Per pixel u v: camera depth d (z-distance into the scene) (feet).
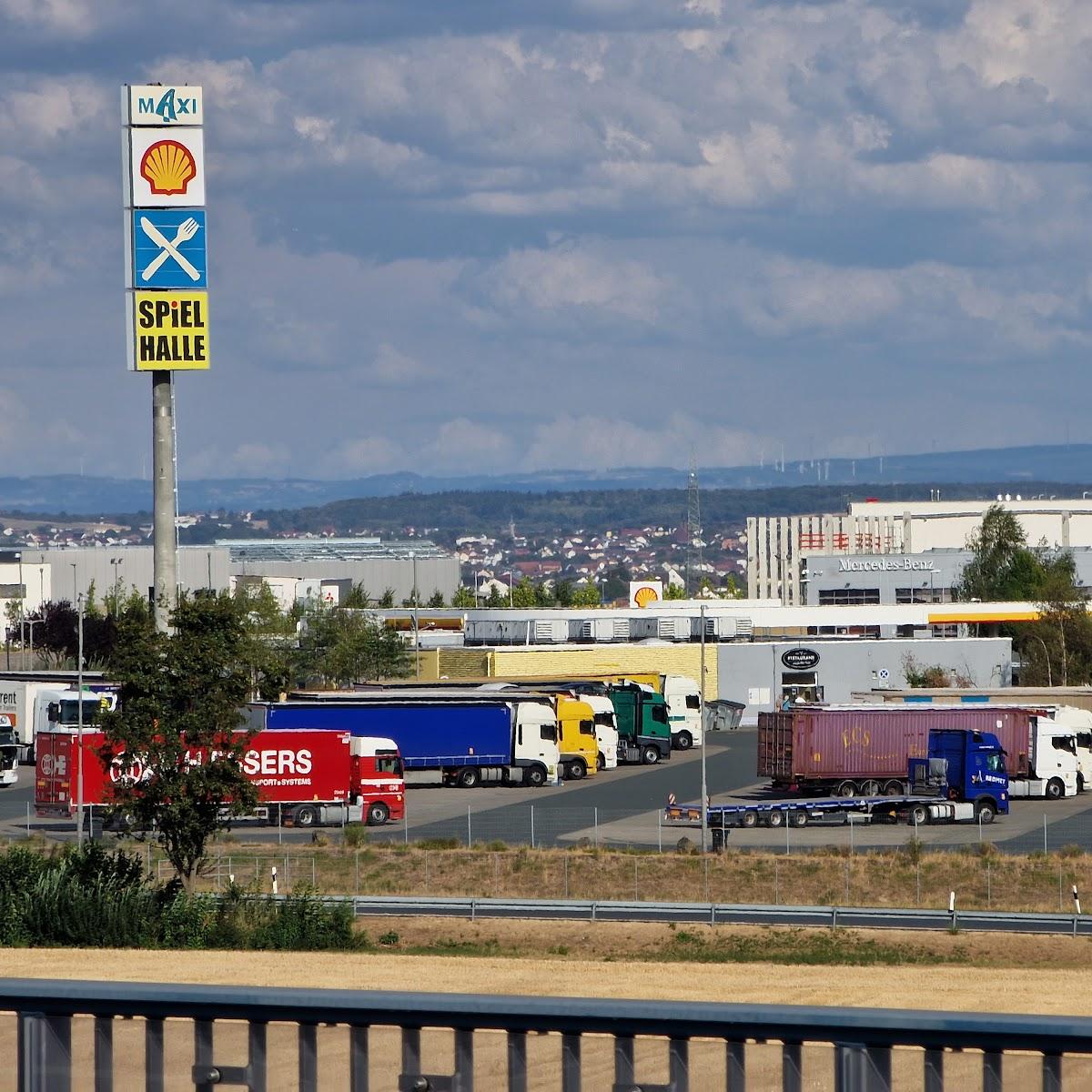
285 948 589.32
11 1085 126.52
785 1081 116.26
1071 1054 111.65
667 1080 118.11
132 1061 125.18
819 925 640.17
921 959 595.88
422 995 121.60
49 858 640.58
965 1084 113.50
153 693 631.15
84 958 537.24
